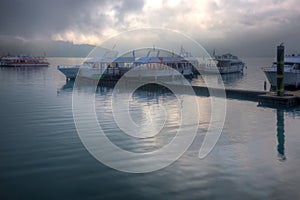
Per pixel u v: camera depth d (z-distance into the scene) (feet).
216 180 37.52
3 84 175.73
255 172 39.88
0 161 44.73
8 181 37.88
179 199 32.86
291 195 33.30
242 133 61.57
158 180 37.81
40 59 438.40
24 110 88.63
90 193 34.71
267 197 32.91
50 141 55.36
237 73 275.80
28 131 62.59
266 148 50.96
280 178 37.86
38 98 116.57
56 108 92.58
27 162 44.34
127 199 33.14
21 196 34.01
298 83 143.43
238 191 34.45
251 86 168.35
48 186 36.50
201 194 33.88
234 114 83.35
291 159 45.16
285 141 55.57
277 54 102.89
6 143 53.83
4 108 92.07
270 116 80.69
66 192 34.94
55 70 341.82
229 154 47.65
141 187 35.96
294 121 74.43
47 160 45.27
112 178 38.55
